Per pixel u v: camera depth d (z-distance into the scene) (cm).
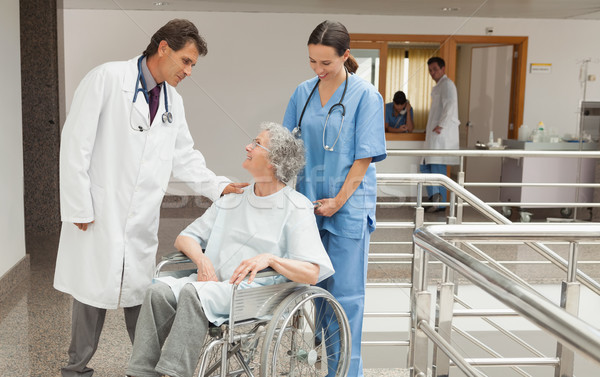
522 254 284
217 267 161
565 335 75
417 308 147
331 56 116
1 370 200
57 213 354
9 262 288
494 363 130
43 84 334
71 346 180
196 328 145
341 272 161
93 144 150
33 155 346
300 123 142
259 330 149
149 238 160
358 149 138
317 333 168
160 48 109
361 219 152
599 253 332
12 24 294
